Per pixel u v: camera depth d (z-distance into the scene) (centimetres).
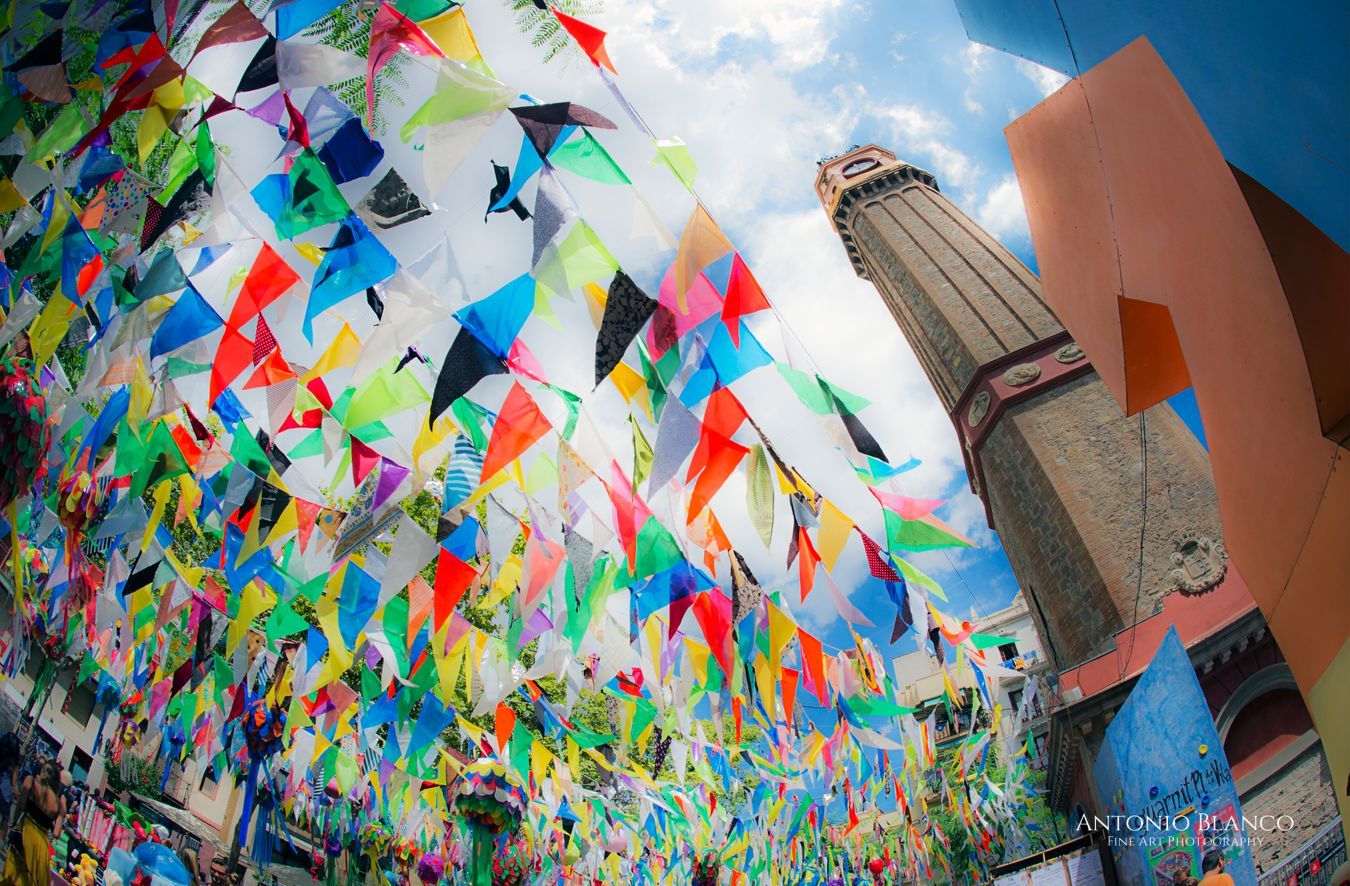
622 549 386
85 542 478
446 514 388
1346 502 406
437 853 765
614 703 625
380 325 298
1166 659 772
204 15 359
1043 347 1988
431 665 483
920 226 2428
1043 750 1230
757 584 437
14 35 330
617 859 793
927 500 415
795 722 512
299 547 425
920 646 504
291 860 695
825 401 384
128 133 402
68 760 550
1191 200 425
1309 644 468
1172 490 1591
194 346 345
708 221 329
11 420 405
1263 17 324
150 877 590
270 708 593
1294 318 393
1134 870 805
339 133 317
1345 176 341
